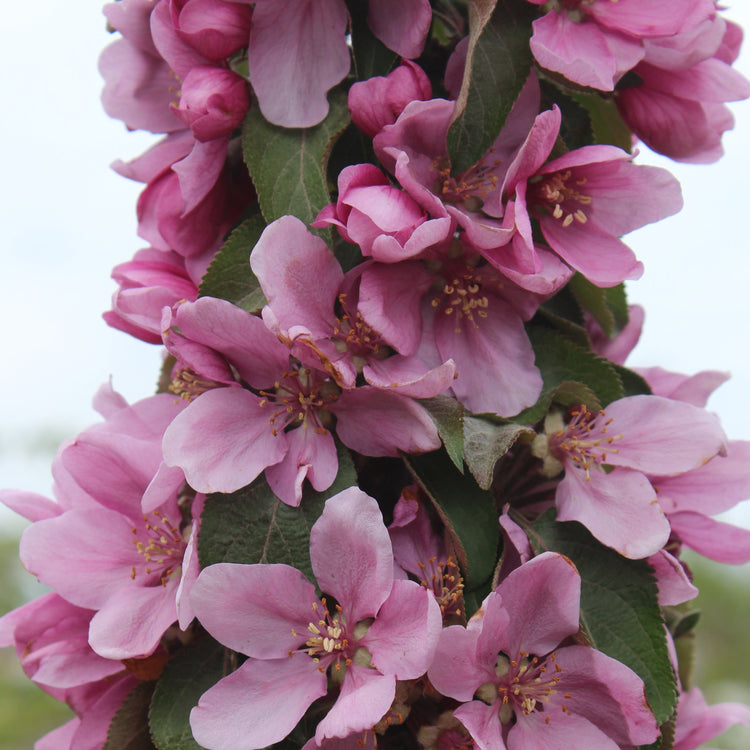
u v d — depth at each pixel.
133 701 0.42
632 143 0.45
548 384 0.42
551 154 0.41
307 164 0.41
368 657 0.39
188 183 0.42
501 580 0.40
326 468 0.40
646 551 0.40
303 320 0.40
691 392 0.45
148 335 0.43
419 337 0.41
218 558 0.40
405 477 0.41
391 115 0.40
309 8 0.41
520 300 0.41
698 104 0.43
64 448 0.41
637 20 0.41
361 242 0.39
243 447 0.40
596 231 0.41
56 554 0.42
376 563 0.38
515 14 0.41
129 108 0.45
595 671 0.40
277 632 0.39
